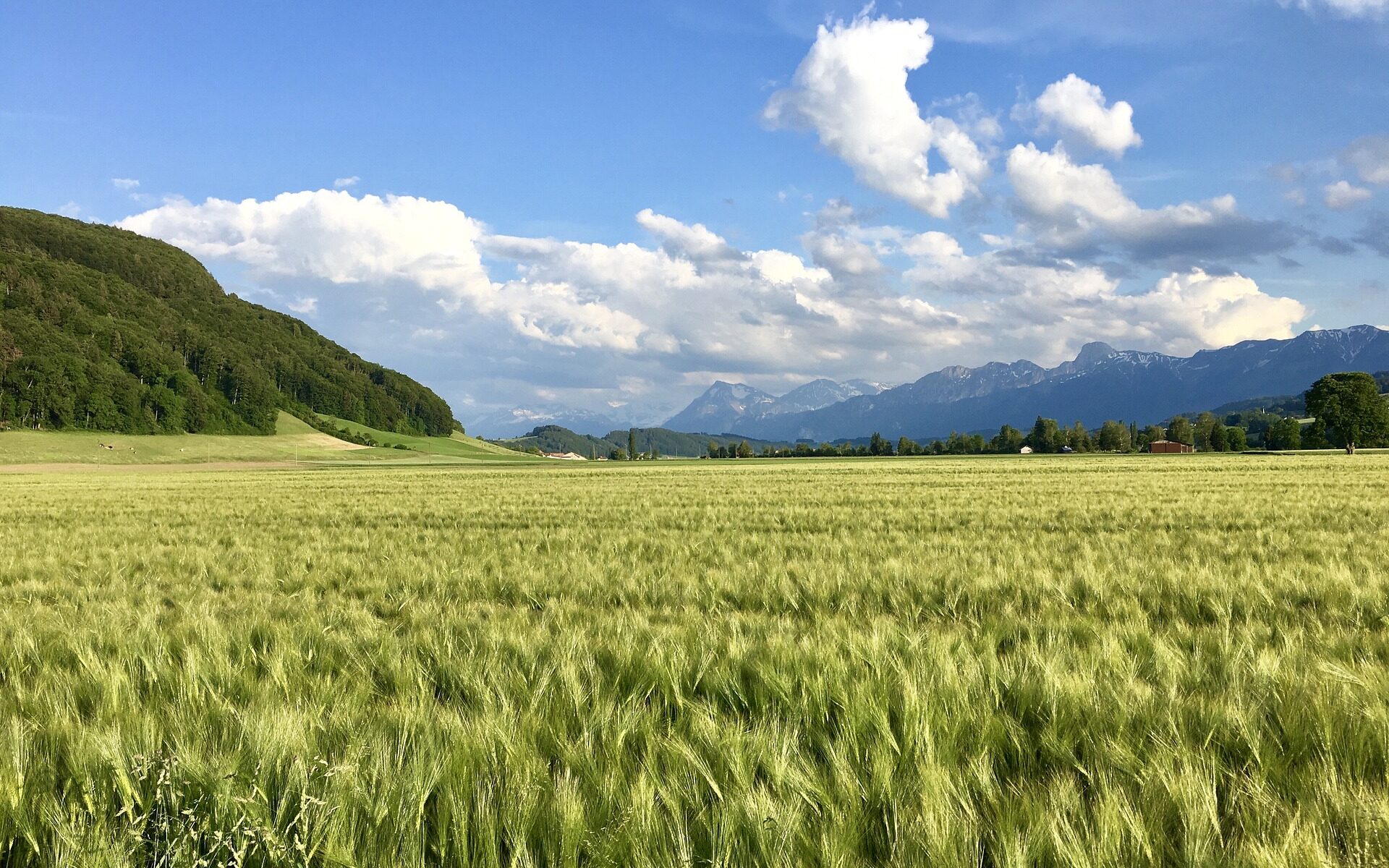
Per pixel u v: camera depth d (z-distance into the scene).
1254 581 6.64
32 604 7.41
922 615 6.03
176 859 2.11
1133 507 16.92
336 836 2.19
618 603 7.00
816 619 5.56
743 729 2.91
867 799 2.43
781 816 2.22
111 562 10.67
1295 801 2.35
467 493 29.52
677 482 37.66
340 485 38.81
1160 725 2.87
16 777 2.50
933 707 3.03
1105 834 2.07
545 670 3.72
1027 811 2.26
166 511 21.88
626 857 2.13
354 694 3.57
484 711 3.14
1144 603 6.20
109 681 3.62
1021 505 18.41
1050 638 4.22
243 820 2.19
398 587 8.14
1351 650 4.10
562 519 17.42
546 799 2.40
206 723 3.11
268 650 4.52
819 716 3.19
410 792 2.38
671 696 3.57
